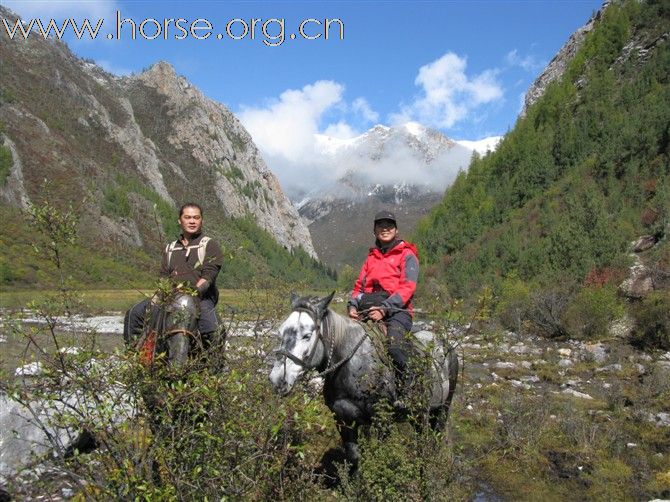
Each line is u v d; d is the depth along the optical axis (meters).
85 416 3.85
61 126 164.25
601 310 21.81
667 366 14.73
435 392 6.10
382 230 6.58
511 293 27.06
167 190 189.38
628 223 32.69
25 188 104.19
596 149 52.00
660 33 66.50
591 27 97.25
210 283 5.99
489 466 7.48
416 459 4.66
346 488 5.13
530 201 52.78
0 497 5.40
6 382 3.87
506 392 11.17
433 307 5.41
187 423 3.89
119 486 3.77
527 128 71.31
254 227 192.12
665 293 21.00
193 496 3.77
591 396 11.96
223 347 4.82
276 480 4.11
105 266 55.03
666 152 39.59
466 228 59.84
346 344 5.87
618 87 63.41
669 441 8.63
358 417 5.91
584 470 7.55
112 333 19.72
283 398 4.32
